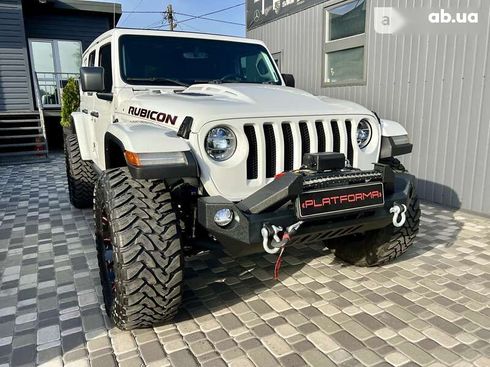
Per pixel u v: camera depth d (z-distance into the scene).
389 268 3.60
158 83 3.70
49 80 13.58
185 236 2.67
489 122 4.91
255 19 9.45
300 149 2.69
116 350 2.49
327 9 7.13
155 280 2.37
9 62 11.67
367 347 2.47
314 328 2.69
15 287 3.36
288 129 2.70
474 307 2.92
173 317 2.66
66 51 13.70
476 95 5.01
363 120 3.03
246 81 4.08
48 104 13.63
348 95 6.91
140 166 2.28
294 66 8.21
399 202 2.77
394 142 3.16
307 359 2.37
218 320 2.80
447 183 5.50
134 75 3.69
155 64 3.79
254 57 4.23
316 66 7.58
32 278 3.53
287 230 2.33
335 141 2.88
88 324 2.78
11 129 10.77
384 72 6.18
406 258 3.82
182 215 2.64
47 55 13.47
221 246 2.63
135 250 2.34
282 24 8.43
